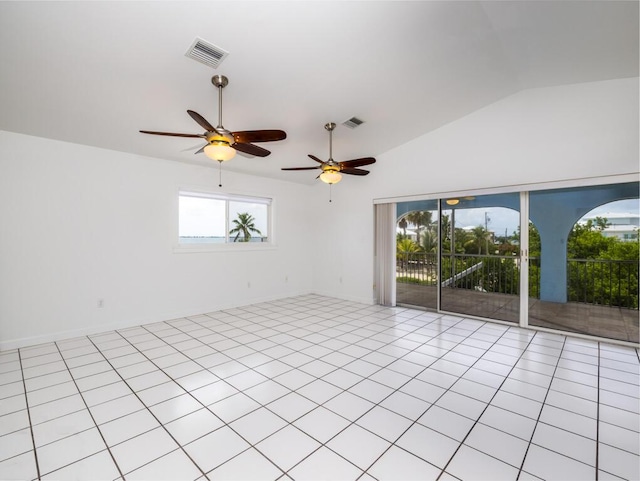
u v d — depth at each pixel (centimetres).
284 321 446
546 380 263
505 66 317
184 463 169
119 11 203
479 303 516
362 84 324
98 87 279
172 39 231
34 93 278
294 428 199
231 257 530
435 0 221
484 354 320
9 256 332
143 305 429
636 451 177
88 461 170
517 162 389
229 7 208
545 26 249
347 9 223
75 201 373
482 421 207
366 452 177
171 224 455
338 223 607
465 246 544
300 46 255
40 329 351
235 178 532
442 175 454
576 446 182
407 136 471
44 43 222
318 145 469
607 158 335
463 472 162
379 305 547
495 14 237
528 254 406
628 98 324
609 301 398
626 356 312
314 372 280
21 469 164
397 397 237
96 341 360
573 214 407
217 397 237
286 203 616
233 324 430
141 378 268
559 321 401
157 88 289
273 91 315
